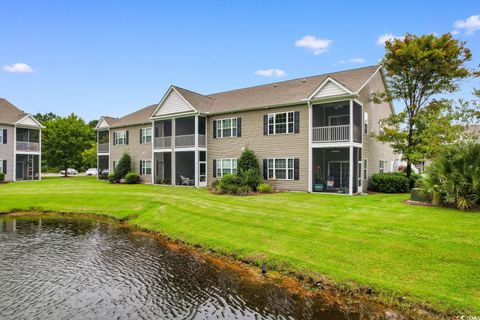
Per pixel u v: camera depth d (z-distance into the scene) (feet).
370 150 66.03
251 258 27.09
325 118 66.80
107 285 23.22
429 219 31.78
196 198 54.60
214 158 76.38
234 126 72.28
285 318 17.75
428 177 40.52
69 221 47.03
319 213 38.01
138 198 59.00
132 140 98.53
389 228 29.55
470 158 37.19
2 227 43.16
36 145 106.22
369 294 19.71
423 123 58.29
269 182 65.57
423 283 19.60
